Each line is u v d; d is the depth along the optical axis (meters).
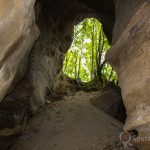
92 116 6.11
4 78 3.39
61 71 8.95
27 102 5.73
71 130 5.66
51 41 7.57
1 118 5.25
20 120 5.56
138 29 3.78
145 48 3.54
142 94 3.47
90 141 5.16
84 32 10.80
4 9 2.69
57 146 5.18
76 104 6.95
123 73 3.93
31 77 5.95
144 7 3.76
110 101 6.52
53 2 7.26
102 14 7.46
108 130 5.47
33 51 6.25
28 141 5.45
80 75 10.84
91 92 8.36
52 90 7.62
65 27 8.08
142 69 3.53
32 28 3.82
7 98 5.32
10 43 3.15
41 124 5.99
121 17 4.52
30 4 3.29
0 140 5.18
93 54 10.36
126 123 3.64
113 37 4.55
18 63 3.80
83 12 7.97
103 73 9.98
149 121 3.32
